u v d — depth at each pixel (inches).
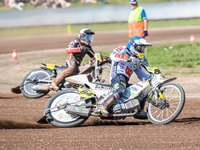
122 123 754.8
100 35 3058.6
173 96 738.8
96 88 716.7
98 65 946.1
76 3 6274.6
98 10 4490.7
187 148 544.7
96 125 742.5
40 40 3006.9
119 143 584.7
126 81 714.8
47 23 4338.1
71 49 906.1
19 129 705.0
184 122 725.9
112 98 685.3
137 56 697.6
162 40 2470.5
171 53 1815.9
